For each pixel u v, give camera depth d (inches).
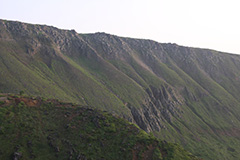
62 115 2186.3
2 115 1859.0
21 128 1798.7
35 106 2228.1
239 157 5354.3
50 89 5551.2
